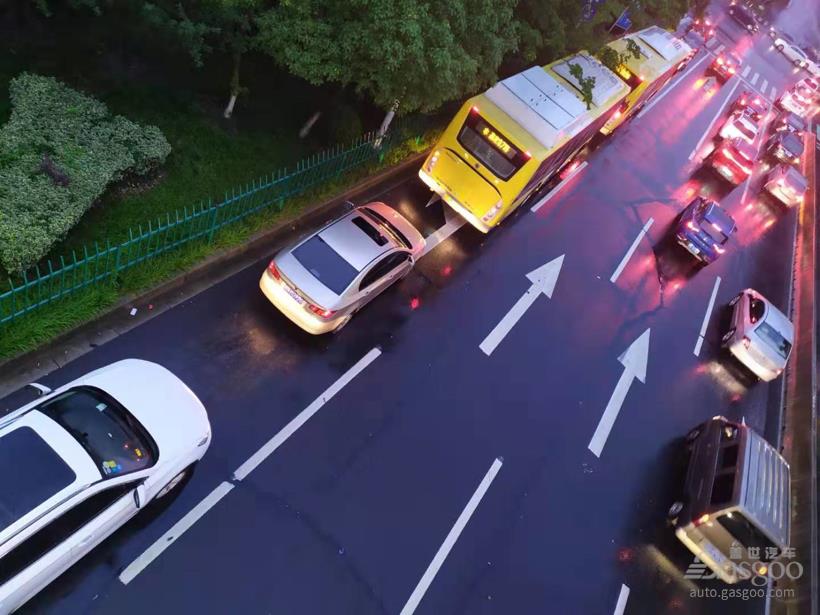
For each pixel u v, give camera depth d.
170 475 7.69
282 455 9.42
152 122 11.70
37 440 6.59
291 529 8.75
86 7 11.50
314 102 14.57
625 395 14.15
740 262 21.62
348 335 11.63
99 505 6.71
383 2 10.59
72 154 9.80
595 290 16.45
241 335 10.52
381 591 8.76
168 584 7.67
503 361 13.07
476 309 13.86
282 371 10.41
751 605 11.89
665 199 22.25
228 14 10.78
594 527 11.32
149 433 7.56
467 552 9.80
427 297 13.43
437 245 14.86
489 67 13.40
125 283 9.65
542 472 11.57
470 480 10.71
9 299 8.42
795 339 19.69
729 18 48.25
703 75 35.19
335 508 9.26
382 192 15.34
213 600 7.77
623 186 21.69
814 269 22.48
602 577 10.71
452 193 14.95
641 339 15.87
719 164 24.91
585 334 14.97
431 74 11.47
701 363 16.48
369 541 9.16
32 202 8.90
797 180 26.03
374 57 10.81
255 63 14.24
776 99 37.69
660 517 12.27
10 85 10.30
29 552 6.12
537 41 16.50
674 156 25.50
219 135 12.49
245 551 8.30
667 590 11.20
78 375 8.79
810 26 64.81
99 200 10.27
